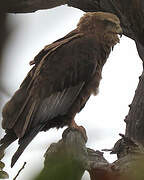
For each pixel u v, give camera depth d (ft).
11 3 25.53
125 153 27.84
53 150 23.68
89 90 39.09
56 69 38.22
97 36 40.83
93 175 25.53
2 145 32.91
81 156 24.82
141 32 33.12
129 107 32.35
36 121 35.22
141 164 12.58
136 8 32.58
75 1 34.45
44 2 32.32
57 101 37.11
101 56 40.34
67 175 11.90
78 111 38.70
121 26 35.88
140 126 31.40
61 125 37.78
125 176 13.51
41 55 39.29
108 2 34.06
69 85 38.22
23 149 31.78
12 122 33.45
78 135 27.07
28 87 35.76
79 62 39.06
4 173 21.97
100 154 28.43
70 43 40.37
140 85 32.04
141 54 33.55
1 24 18.04
